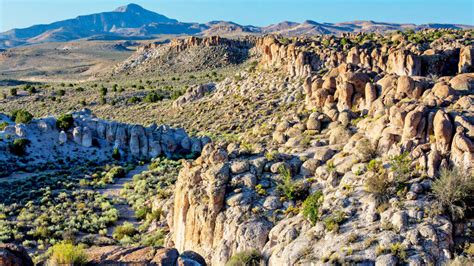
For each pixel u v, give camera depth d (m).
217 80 176.75
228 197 30.19
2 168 70.12
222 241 28.47
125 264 21.50
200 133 87.50
